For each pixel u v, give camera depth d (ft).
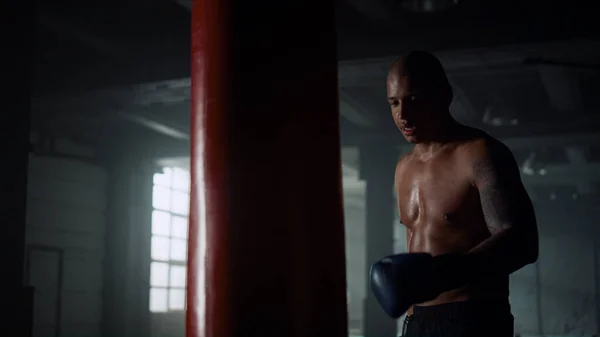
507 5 20.90
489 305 5.94
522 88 30.66
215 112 5.01
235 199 4.85
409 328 6.27
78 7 22.30
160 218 40.70
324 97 5.21
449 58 21.98
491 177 5.67
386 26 22.45
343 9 21.48
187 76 24.56
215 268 4.84
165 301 40.78
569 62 21.31
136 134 36.42
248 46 5.03
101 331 34.81
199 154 5.08
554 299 58.59
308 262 4.86
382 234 36.99
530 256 5.23
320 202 5.00
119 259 35.42
